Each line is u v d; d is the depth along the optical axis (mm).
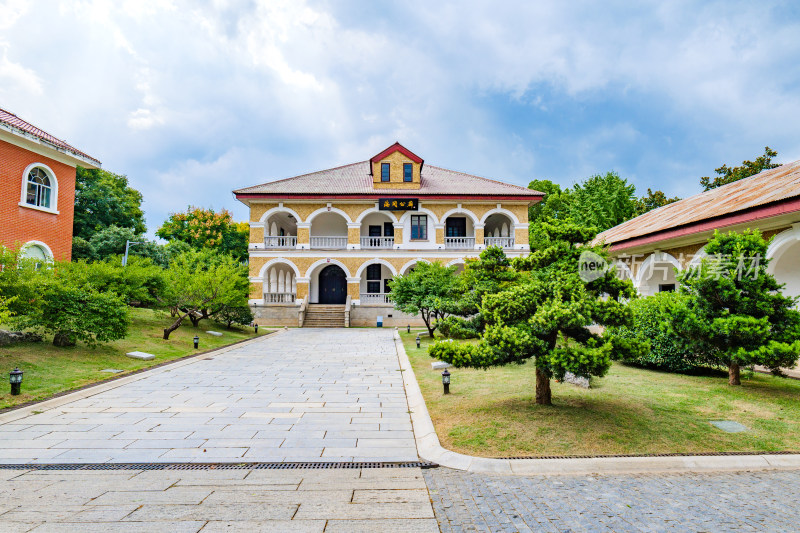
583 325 6484
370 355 15234
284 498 4480
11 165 15609
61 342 12414
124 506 4270
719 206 12984
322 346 17797
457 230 31359
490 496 4555
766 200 10109
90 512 4137
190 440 6340
